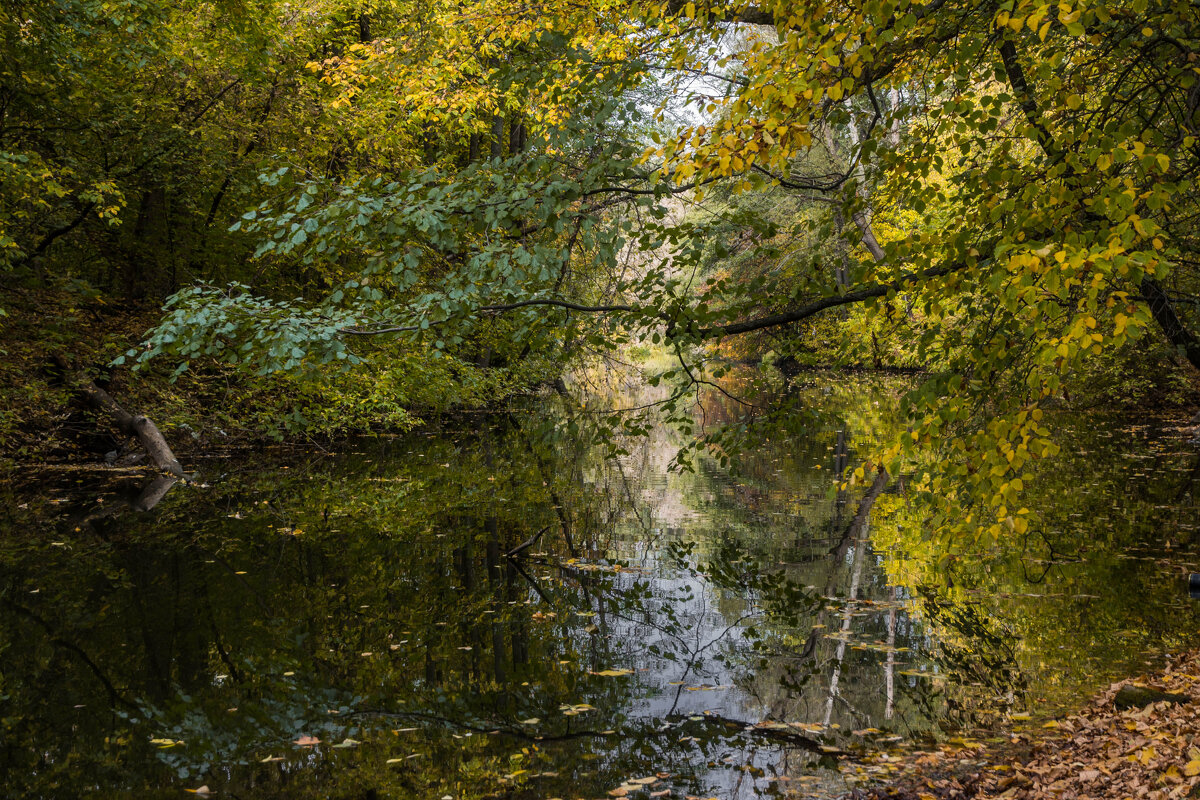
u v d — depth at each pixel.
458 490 13.02
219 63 14.78
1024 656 6.06
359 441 17.64
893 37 3.54
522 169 5.18
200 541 9.48
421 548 9.52
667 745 4.86
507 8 7.35
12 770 4.59
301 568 8.61
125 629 6.79
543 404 24.20
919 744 4.79
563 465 16.08
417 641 6.68
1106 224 3.26
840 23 3.65
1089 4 3.15
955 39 4.21
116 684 5.78
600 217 5.39
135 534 9.69
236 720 5.25
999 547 9.23
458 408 23.31
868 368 35.94
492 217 4.98
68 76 12.73
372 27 18.00
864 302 4.94
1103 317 3.52
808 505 12.21
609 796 4.27
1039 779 4.14
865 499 12.59
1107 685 5.45
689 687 5.72
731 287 5.36
